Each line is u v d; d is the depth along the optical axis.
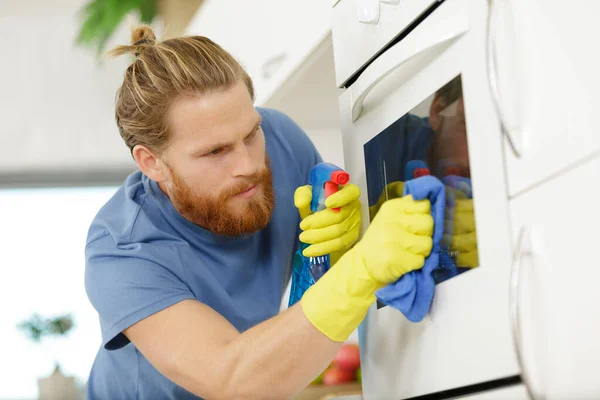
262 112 1.45
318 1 1.59
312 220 1.08
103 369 1.41
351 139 1.17
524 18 0.74
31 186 3.26
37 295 3.18
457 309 0.86
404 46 0.93
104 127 3.30
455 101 0.86
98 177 3.31
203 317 1.08
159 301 1.11
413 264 0.88
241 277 1.31
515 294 0.73
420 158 0.95
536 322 0.73
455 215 0.87
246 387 0.97
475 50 0.82
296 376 0.96
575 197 0.68
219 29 2.36
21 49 3.25
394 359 1.03
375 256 0.87
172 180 1.18
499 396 0.80
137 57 1.24
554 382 0.71
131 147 1.24
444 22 0.87
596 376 0.66
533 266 0.73
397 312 1.01
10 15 3.25
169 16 2.66
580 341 0.68
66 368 3.09
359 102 1.08
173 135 1.13
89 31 3.06
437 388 0.91
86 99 3.28
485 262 0.81
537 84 0.73
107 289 1.15
